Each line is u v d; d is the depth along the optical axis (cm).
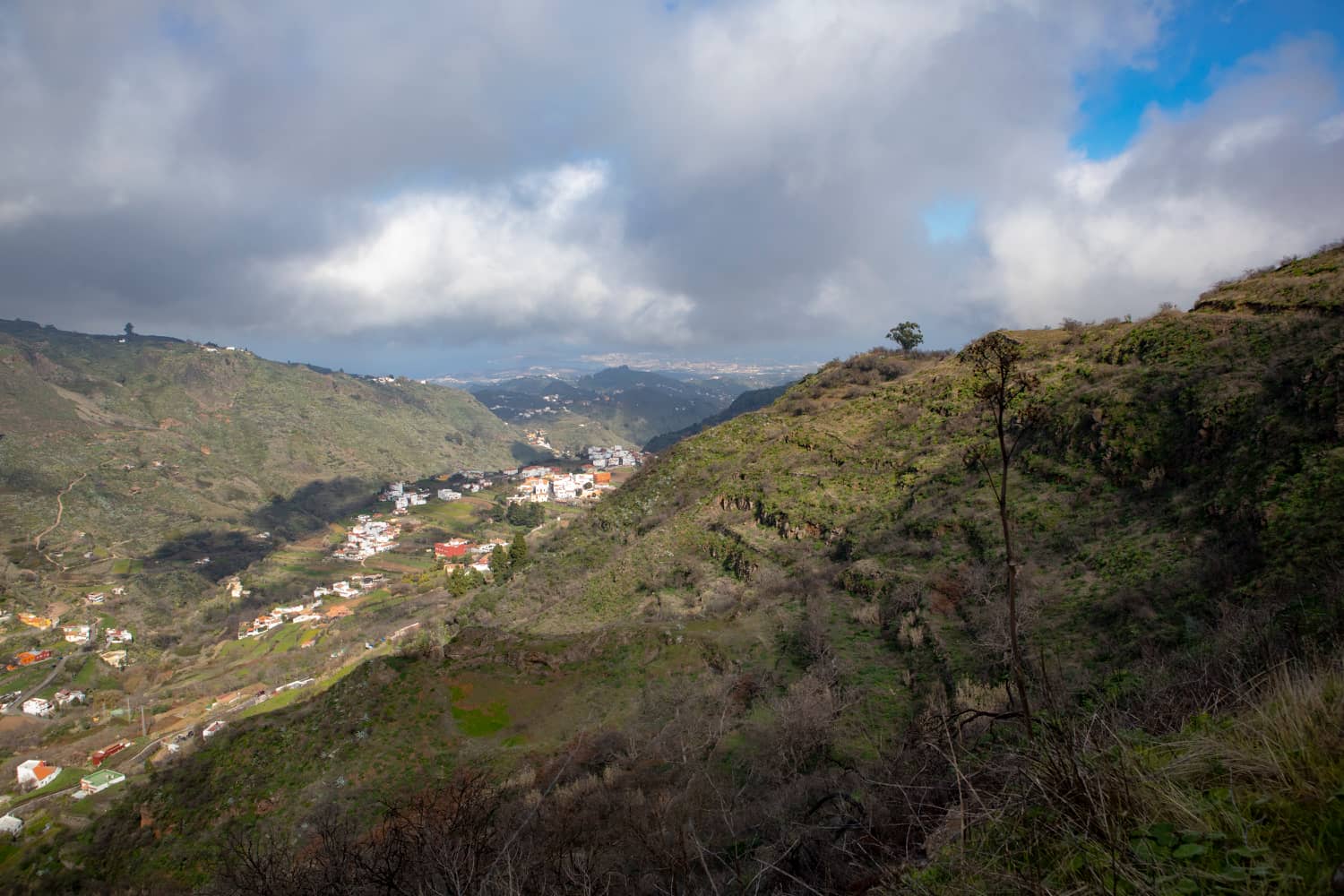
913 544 1806
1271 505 1026
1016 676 256
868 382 4038
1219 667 497
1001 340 236
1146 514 1380
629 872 569
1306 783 197
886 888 267
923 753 391
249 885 541
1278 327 1625
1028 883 204
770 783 834
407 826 517
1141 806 216
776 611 1841
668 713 1348
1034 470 1802
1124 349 2128
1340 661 267
